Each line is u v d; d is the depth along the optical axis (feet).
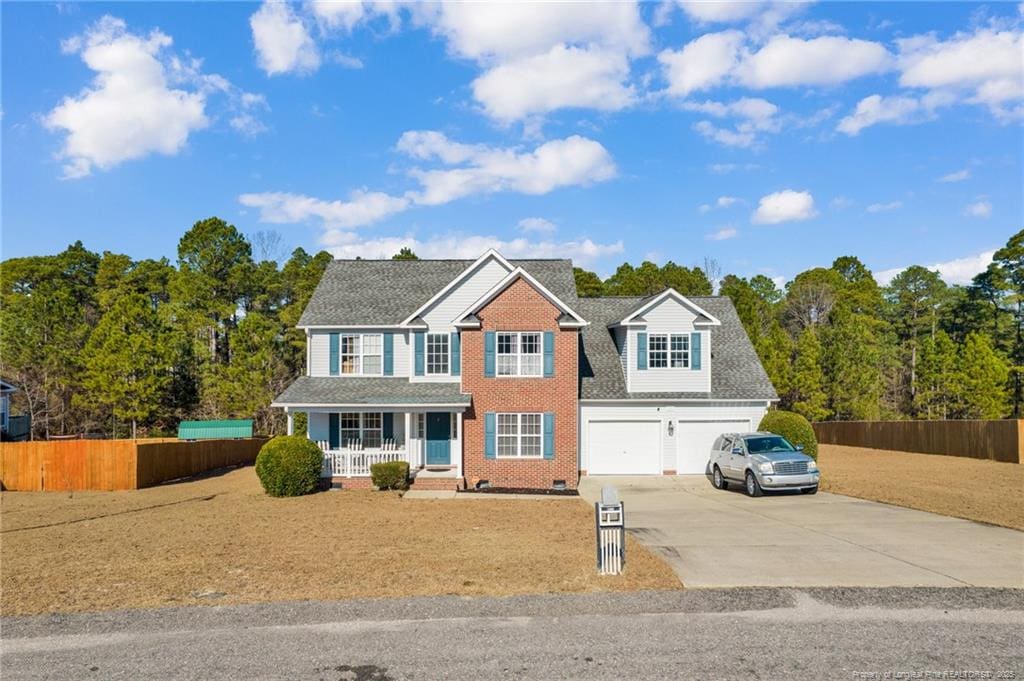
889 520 57.67
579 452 95.09
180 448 104.63
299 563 44.78
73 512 70.08
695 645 29.66
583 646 29.76
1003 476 88.89
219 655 29.27
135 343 150.61
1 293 230.68
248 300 225.97
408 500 75.77
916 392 203.72
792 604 34.60
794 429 90.27
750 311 193.77
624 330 98.12
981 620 32.04
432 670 27.50
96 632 32.22
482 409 89.35
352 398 88.69
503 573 41.37
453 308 94.32
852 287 274.57
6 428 139.33
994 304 235.81
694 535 52.42
